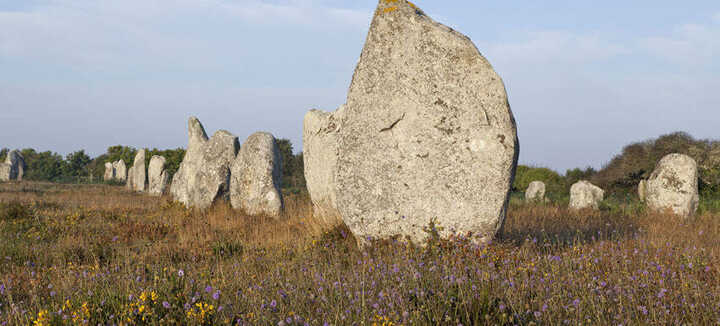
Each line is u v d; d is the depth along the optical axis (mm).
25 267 7195
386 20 7223
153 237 10359
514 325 3576
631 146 30500
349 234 7918
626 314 3918
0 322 4211
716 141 27781
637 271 5258
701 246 7281
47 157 65875
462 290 4070
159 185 29672
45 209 16000
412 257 6051
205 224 11914
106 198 22719
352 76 7504
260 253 7676
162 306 4129
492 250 6121
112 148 58656
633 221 11586
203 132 21281
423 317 3615
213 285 4945
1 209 13938
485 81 6730
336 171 7508
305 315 3994
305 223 9953
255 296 4461
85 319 3900
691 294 4527
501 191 6648
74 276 5883
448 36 6902
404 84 7039
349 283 4766
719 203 16922
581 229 9539
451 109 6820
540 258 5703
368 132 7227
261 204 14047
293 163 40625
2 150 69438
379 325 3504
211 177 15758
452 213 6746
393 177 7043
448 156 6797
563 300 4125
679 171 14664
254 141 14688
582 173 32844
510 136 6621
